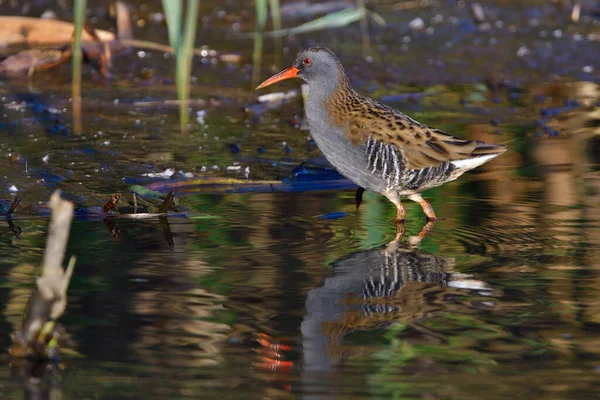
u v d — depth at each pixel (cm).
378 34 1989
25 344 718
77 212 1084
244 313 803
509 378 693
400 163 1098
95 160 1284
